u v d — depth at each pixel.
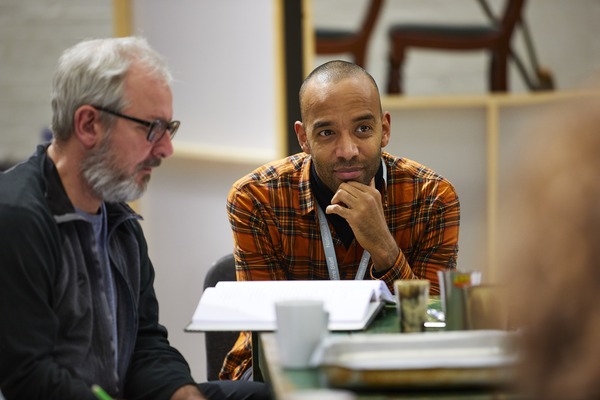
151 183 8.62
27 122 9.90
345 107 4.63
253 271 4.98
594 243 1.66
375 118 4.69
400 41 9.52
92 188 3.90
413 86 9.61
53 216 3.76
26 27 9.72
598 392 1.69
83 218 3.83
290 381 2.90
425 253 5.05
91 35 9.69
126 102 3.83
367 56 9.51
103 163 3.86
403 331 3.57
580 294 1.68
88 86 3.82
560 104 1.79
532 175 1.73
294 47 8.99
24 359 3.53
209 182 8.73
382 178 5.00
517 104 9.64
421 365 2.69
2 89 9.83
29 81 9.80
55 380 3.54
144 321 4.34
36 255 3.58
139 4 8.69
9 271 3.52
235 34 8.80
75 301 3.81
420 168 5.12
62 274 3.76
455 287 3.51
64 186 3.90
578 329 1.70
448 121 9.60
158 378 4.07
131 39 3.98
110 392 3.95
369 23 9.45
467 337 2.94
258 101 8.87
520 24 9.64
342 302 3.70
